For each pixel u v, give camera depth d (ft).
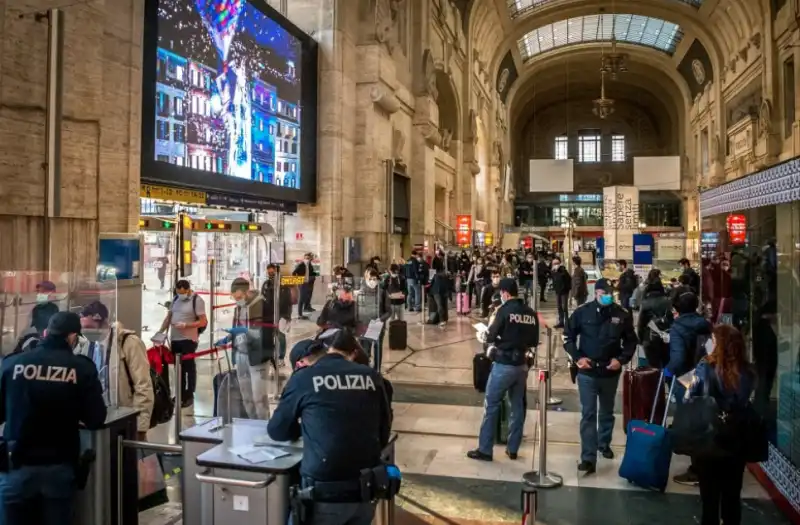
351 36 65.77
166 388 18.16
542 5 144.25
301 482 10.33
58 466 11.47
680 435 13.89
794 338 16.75
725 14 128.47
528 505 11.87
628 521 15.57
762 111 107.86
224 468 10.95
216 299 48.93
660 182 141.69
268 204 53.88
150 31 36.83
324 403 10.14
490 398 19.89
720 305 26.25
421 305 59.47
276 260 55.21
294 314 50.01
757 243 20.44
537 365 32.48
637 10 143.02
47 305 15.92
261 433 12.48
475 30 129.08
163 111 38.22
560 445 21.42
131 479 13.73
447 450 20.94
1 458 11.37
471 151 121.70
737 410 13.52
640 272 68.13
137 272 29.50
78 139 28.17
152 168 37.17
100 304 15.31
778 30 102.99
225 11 45.44
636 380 22.03
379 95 66.85
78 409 11.66
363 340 24.18
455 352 39.19
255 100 50.21
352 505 9.88
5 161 24.97
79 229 28.48
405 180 83.20
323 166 61.77
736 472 13.67
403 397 28.04
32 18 25.96
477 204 147.64
